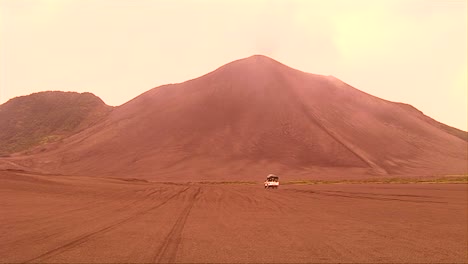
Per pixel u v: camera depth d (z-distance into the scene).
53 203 34.00
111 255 13.02
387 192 60.56
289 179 158.75
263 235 18.47
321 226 22.16
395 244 16.52
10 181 50.94
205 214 28.34
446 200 44.62
